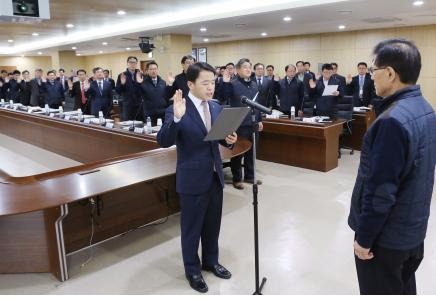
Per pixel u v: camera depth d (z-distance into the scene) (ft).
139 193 10.22
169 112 6.73
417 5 20.18
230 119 5.98
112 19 27.84
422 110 4.07
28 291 7.38
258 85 14.43
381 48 4.17
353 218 4.60
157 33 31.60
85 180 7.79
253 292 7.14
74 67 50.37
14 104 26.81
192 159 6.69
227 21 25.50
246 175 14.28
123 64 56.70
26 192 7.07
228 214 11.10
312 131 15.15
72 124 16.83
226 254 8.68
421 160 4.03
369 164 4.21
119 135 14.10
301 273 7.82
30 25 29.84
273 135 17.20
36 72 29.32
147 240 9.60
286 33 34.76
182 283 7.55
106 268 8.21
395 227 4.17
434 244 9.01
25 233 7.93
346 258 8.41
